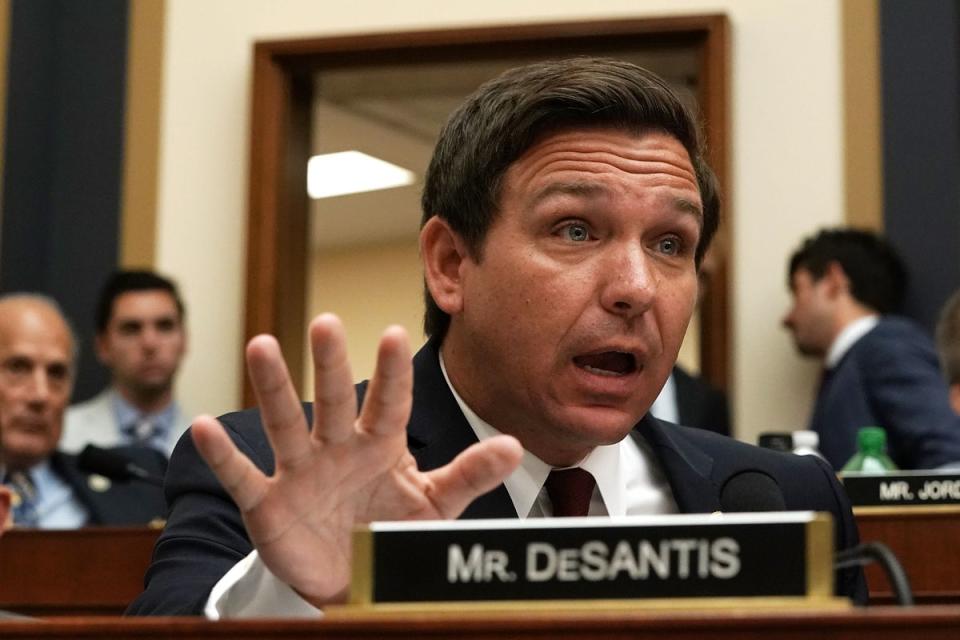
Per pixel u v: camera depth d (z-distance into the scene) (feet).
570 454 6.59
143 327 17.65
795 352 17.11
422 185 7.02
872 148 17.34
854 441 15.23
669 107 6.36
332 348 4.60
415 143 24.47
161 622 3.67
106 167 19.35
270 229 18.53
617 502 6.76
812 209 17.39
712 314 17.02
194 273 18.85
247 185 18.69
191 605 5.23
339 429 4.66
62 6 19.77
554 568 3.92
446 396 6.84
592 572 3.91
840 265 16.40
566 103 6.26
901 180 17.22
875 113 17.37
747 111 17.67
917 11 17.39
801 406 17.01
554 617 3.53
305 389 19.77
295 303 18.90
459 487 4.72
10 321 15.29
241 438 6.72
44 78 19.52
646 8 18.02
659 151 6.30
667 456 7.11
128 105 19.40
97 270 19.20
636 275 6.12
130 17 19.56
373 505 4.72
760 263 17.38
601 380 6.26
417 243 7.33
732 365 17.13
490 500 6.46
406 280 30.81
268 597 4.78
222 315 18.67
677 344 6.35
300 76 19.08
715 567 3.89
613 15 18.06
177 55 19.36
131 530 10.59
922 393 15.15
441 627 3.56
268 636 3.61
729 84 17.49
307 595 4.70
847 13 17.58
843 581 7.25
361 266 31.37
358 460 4.69
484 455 4.71
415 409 6.82
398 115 22.08
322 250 31.65
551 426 6.36
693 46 17.69
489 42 18.03
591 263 6.22
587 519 3.94
